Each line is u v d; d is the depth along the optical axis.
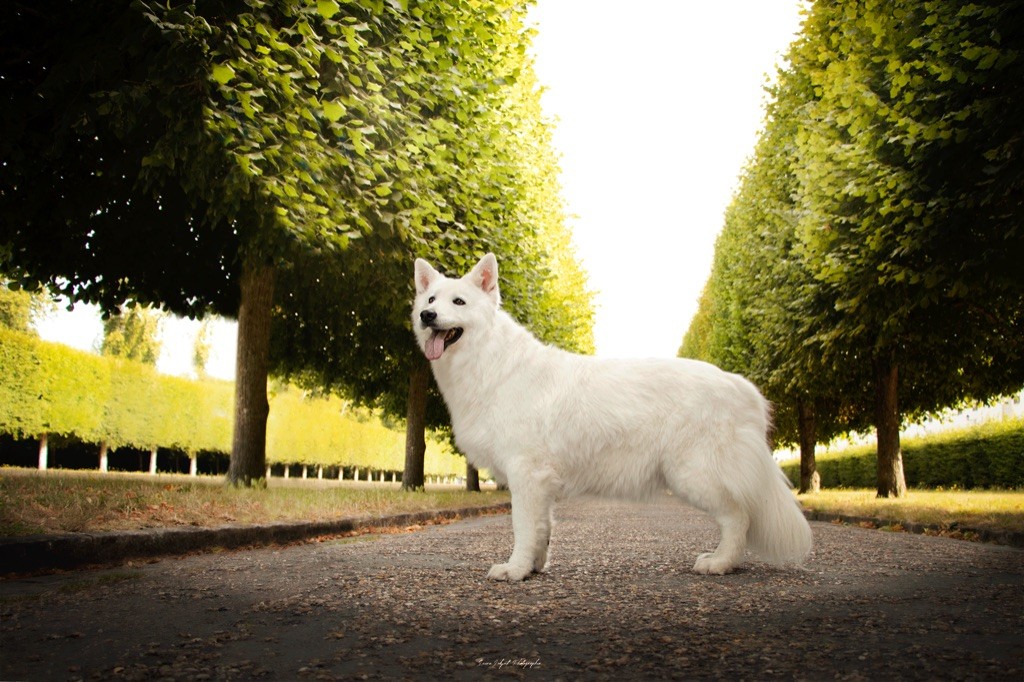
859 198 12.87
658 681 2.73
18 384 20.45
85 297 12.88
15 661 2.95
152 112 8.09
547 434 5.23
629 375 5.38
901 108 10.79
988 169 8.66
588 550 6.84
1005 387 17.81
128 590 4.46
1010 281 10.31
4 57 8.45
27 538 5.12
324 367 18.70
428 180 11.10
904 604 4.13
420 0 10.16
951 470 21.80
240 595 4.33
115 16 7.82
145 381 24.64
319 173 8.73
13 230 10.73
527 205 16.41
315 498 10.20
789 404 22.81
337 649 3.16
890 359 16.12
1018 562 6.09
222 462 32.16
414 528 9.94
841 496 18.23
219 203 8.63
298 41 8.77
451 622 3.67
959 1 9.08
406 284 11.45
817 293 15.55
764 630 3.50
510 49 13.45
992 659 2.93
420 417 18.58
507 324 5.59
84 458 26.30
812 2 15.67
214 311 14.28
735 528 5.27
